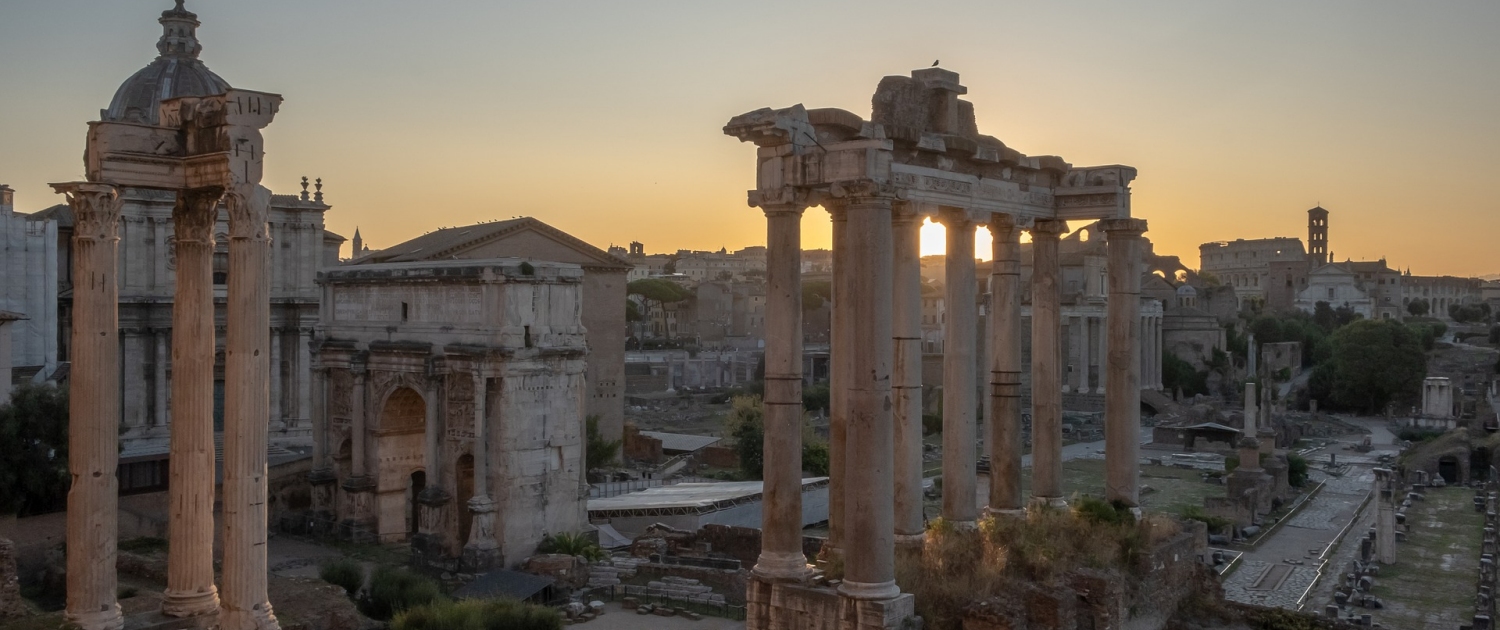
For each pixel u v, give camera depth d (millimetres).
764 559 34031
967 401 39031
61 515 72062
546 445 78250
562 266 79500
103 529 34781
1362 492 125000
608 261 131375
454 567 75875
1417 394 197375
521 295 77188
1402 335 198750
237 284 35625
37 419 73438
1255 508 108375
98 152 34906
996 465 41500
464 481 80250
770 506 34000
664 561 73312
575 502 80125
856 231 31922
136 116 104000
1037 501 42188
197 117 36312
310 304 104375
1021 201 40750
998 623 33094
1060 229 43125
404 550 81938
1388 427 184750
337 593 51594
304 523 87812
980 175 39000
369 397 84562
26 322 96500
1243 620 42125
